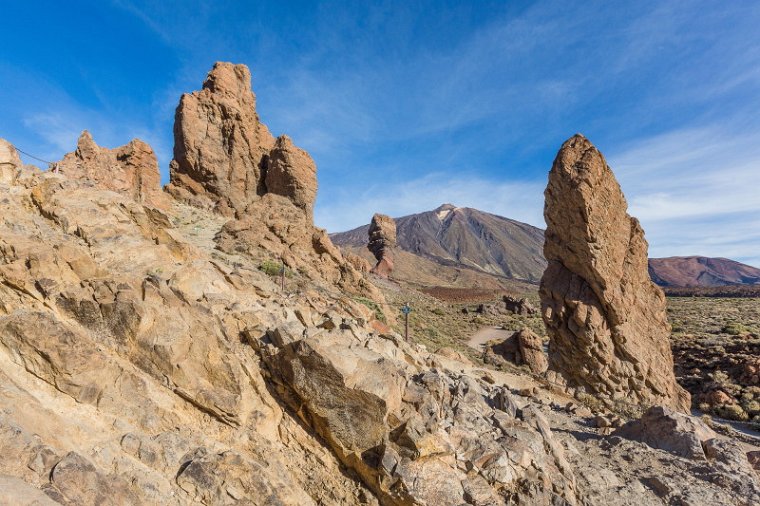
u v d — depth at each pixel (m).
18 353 8.40
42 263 9.72
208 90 51.19
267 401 9.91
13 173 12.68
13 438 6.70
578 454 14.64
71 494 6.65
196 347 9.79
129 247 12.27
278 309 12.65
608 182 25.34
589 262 25.14
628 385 25.75
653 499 12.11
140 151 44.56
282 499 8.29
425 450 9.02
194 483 7.97
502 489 9.41
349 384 9.38
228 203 49.53
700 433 15.84
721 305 73.00
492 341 48.75
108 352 9.37
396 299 61.38
